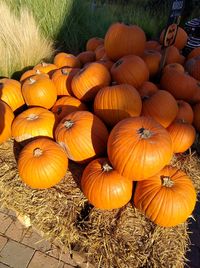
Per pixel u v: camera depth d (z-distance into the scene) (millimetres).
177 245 890
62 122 1017
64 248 988
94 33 2070
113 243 870
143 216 933
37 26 1883
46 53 1784
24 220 1086
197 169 1157
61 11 1997
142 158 816
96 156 1006
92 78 1140
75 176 1045
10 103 1250
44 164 934
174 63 1447
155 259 846
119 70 1187
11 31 1689
